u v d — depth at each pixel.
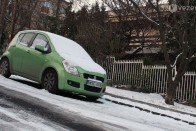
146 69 19.84
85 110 9.55
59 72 11.16
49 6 32.25
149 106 13.38
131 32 24.41
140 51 24.11
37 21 29.12
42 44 12.20
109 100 12.76
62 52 11.72
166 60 16.08
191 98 18.14
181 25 16.94
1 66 13.31
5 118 7.12
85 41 22.03
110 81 20.83
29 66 12.20
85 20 24.23
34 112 8.07
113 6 24.42
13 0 26.88
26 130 6.53
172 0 17.11
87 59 12.32
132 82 20.20
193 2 16.28
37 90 11.35
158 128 9.12
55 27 26.89
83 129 7.38
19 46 12.84
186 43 15.71
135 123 9.18
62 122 7.65
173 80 16.64
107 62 21.33
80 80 11.18
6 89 10.34
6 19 29.03
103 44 21.72
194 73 18.30
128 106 12.30
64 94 11.85
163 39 16.20
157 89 19.33
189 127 10.37
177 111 13.57
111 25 22.98
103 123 8.30
